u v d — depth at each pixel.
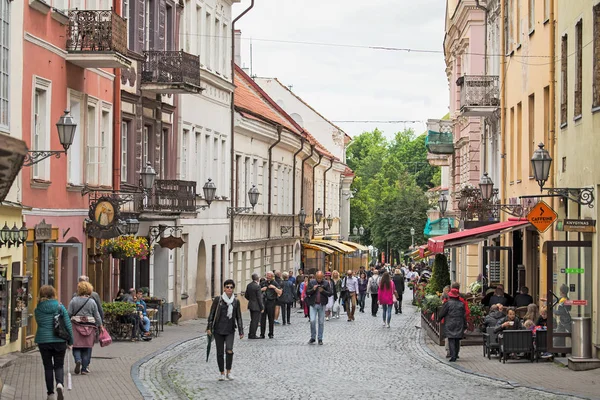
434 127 69.69
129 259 40.34
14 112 27.47
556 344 27.27
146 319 34.56
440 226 71.94
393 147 187.50
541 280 35.34
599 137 27.45
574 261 27.36
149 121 42.41
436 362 28.72
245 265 60.03
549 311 27.27
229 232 55.81
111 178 37.28
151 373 25.20
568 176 31.25
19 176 27.88
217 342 24.34
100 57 32.34
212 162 52.53
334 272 51.59
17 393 20.33
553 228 33.44
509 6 44.38
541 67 36.47
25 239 26.69
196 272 49.22
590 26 28.52
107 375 23.83
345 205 121.38
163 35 44.62
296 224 75.81
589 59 28.61
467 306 31.03
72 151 33.50
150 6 43.34
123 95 38.88
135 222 35.50
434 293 43.12
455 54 65.94
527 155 39.34
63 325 19.23
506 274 43.53
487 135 52.44
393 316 54.00
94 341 23.92
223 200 54.12
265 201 65.50
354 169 181.88
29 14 28.84
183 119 47.38
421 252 48.06
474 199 44.16
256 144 62.44
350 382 24.08
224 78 54.25
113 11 32.78
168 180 42.59
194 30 49.59
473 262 55.50
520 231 41.69
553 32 33.81
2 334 26.08
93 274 35.00
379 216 122.12
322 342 35.59
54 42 31.17
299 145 74.50
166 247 41.69
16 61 27.55
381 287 44.72
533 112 39.25
